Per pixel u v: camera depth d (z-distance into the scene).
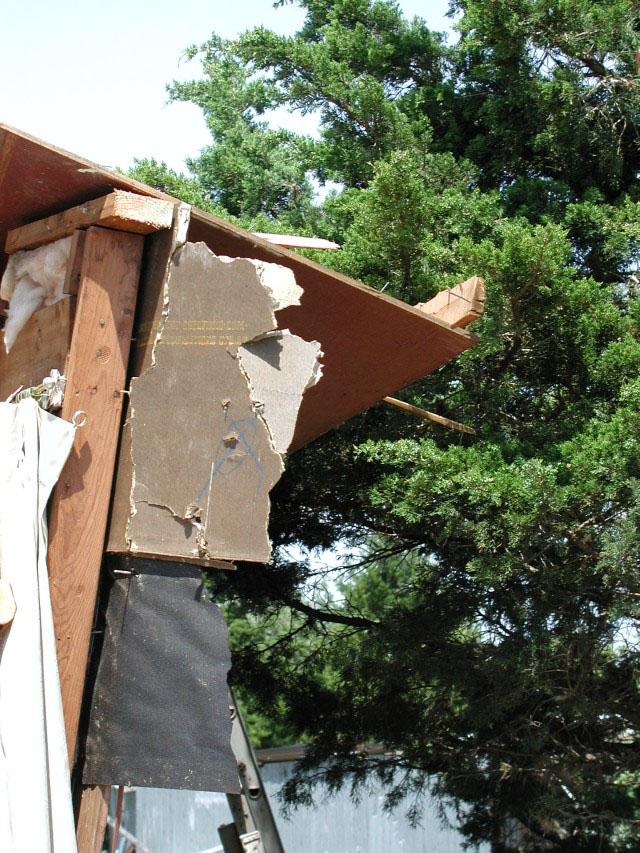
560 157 9.52
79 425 3.34
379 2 10.83
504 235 6.66
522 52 9.21
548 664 6.42
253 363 3.54
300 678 8.88
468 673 7.02
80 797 3.36
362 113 9.08
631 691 7.13
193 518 3.48
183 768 3.35
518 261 6.47
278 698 8.98
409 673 7.77
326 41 10.35
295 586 8.63
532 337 7.15
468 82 10.48
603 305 7.14
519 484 5.63
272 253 4.09
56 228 3.77
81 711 3.46
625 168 9.86
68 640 3.30
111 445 3.48
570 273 6.82
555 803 7.80
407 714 8.47
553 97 9.04
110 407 3.50
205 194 10.48
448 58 10.63
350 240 7.80
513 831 9.46
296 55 9.66
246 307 3.53
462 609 7.07
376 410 7.68
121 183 3.58
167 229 3.63
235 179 10.71
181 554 3.46
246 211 10.54
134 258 3.63
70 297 3.63
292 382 3.59
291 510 8.29
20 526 3.09
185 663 3.44
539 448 6.97
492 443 6.54
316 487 7.89
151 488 3.48
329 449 7.71
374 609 9.07
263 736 21.00
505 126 9.59
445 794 9.16
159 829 19.16
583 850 9.11
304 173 10.51
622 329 7.07
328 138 9.56
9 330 4.02
